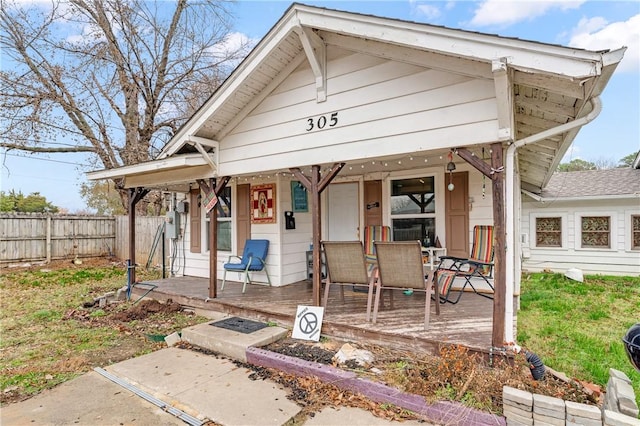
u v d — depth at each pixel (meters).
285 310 4.41
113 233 12.16
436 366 2.77
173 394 2.86
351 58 3.82
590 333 4.20
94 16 11.10
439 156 4.84
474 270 4.91
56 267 9.97
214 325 4.28
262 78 4.39
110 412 2.62
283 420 2.45
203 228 7.35
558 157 5.52
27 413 2.62
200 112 4.71
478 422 2.29
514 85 3.26
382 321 3.78
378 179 6.22
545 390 2.49
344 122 3.87
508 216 3.34
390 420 2.44
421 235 5.80
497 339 2.91
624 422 1.90
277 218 6.14
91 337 4.39
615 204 8.73
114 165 12.14
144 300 5.96
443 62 3.21
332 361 3.16
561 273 9.03
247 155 4.78
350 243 3.87
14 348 4.05
